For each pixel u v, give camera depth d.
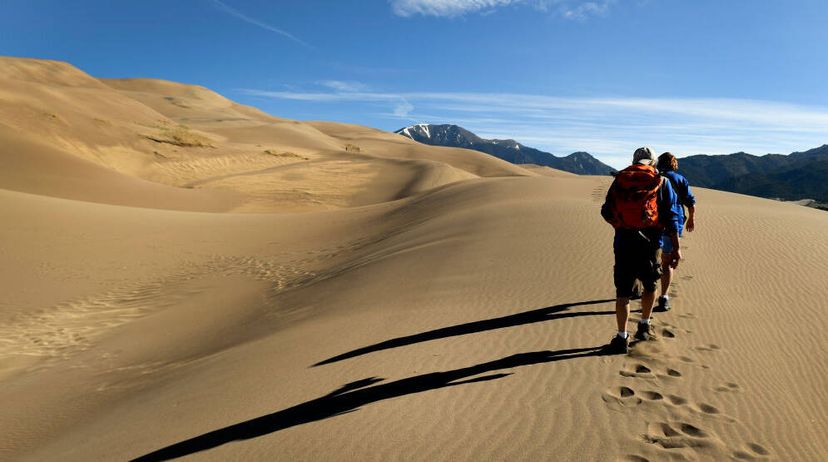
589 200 16.61
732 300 6.18
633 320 5.50
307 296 10.71
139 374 7.89
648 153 4.83
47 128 59.53
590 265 8.14
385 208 28.30
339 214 28.22
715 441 3.22
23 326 11.43
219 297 13.12
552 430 3.38
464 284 8.05
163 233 21.34
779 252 8.36
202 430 4.21
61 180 37.22
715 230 10.11
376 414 3.79
